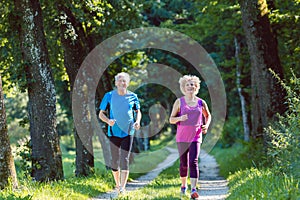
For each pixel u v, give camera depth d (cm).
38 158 1438
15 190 1157
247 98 3338
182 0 3581
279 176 1067
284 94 1733
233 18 2809
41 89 1441
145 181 1861
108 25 2175
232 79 3719
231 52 3909
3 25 1612
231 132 5028
